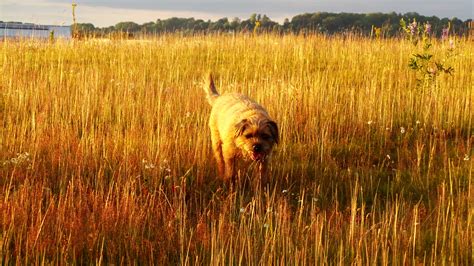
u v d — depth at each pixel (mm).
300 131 9430
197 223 6031
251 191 7215
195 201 6762
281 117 9805
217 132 8039
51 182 7055
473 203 6484
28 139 8188
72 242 5359
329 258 5434
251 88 11836
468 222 5883
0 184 6914
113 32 20812
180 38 20625
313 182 7434
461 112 10383
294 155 8547
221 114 7871
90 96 10602
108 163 7578
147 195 6559
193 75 15250
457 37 17266
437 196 7066
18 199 6164
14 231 5508
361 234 5461
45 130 8703
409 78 14117
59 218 5617
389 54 17062
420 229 6125
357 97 11203
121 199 6254
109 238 5586
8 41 18109
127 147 7973
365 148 8961
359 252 5203
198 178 7484
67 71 14555
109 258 5277
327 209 6695
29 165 7184
